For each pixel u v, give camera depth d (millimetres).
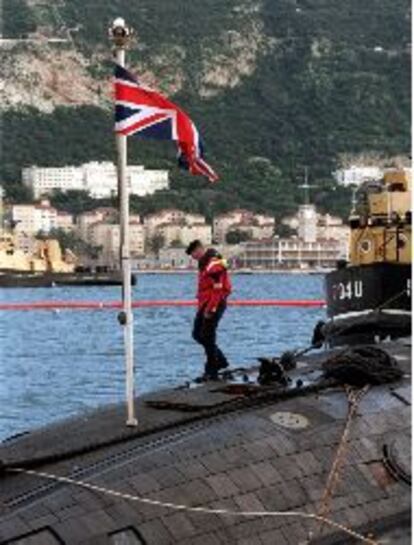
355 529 11758
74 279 151625
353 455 12438
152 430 12281
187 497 11188
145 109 12484
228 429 12281
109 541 10531
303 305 97625
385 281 21172
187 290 155000
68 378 42875
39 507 10695
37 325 77000
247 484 11562
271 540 11211
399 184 22188
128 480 11203
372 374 13805
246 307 97562
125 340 12461
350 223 22984
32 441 12344
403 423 13156
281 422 12609
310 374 14492
